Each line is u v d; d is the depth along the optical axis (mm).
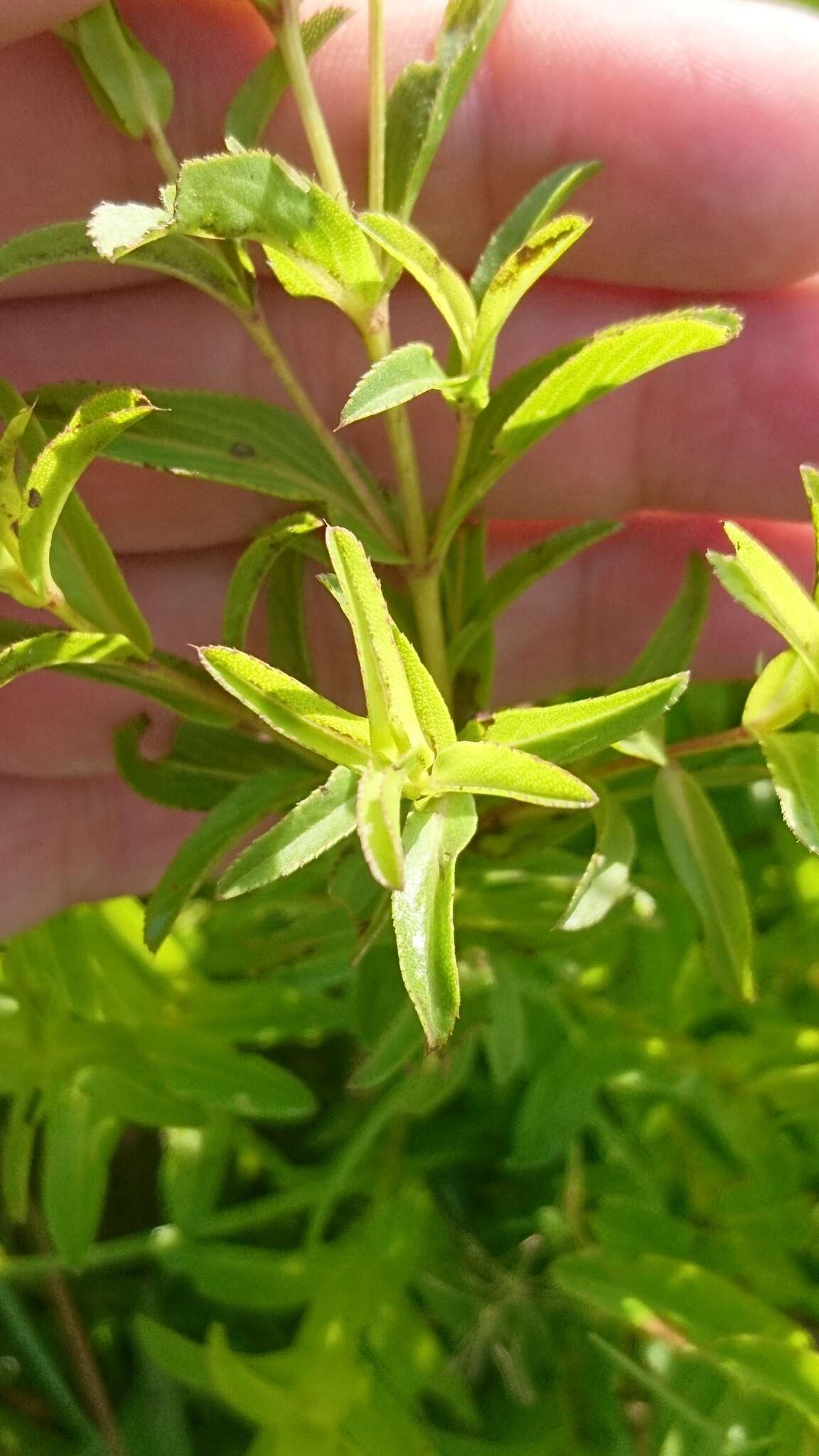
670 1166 103
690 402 101
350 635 109
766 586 60
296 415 73
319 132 68
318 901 92
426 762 55
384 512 74
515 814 82
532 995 96
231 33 85
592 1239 101
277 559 80
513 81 89
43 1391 113
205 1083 92
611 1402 98
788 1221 96
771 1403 85
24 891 113
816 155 90
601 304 100
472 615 81
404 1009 79
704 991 99
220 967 105
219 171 54
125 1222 119
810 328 98
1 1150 118
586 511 109
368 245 60
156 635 110
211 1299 109
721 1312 84
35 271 92
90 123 88
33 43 83
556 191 70
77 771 109
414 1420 91
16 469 71
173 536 103
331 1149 116
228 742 83
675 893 100
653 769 85
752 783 112
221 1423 109
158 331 98
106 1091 90
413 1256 96
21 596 64
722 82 87
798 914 105
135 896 117
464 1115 112
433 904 53
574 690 120
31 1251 116
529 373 71
